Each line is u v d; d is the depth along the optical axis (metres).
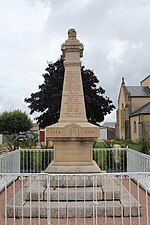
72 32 10.74
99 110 38.38
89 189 8.71
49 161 16.11
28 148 16.92
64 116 10.29
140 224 7.07
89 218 7.56
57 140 9.77
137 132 47.16
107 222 7.22
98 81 38.88
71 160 9.76
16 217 7.72
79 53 10.57
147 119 45.66
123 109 56.06
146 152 16.89
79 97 10.38
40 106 38.47
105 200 7.60
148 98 52.31
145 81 56.62
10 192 10.94
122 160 16.50
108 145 17.53
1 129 61.16
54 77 37.88
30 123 62.72
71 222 7.22
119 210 7.71
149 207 8.63
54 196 8.34
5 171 12.52
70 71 10.51
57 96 35.72
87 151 9.79
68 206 7.71
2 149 26.70
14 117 60.88
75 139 9.73
